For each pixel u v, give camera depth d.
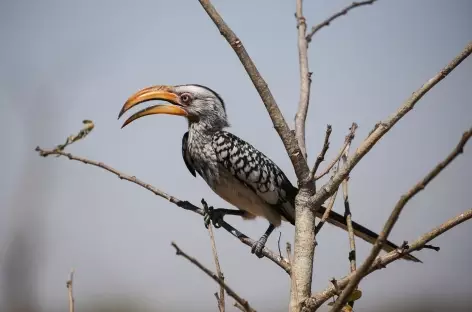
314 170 6.12
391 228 4.73
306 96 7.32
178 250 4.81
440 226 5.33
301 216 6.14
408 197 4.61
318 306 5.62
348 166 5.86
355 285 4.87
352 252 6.29
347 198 6.64
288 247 5.73
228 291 4.91
